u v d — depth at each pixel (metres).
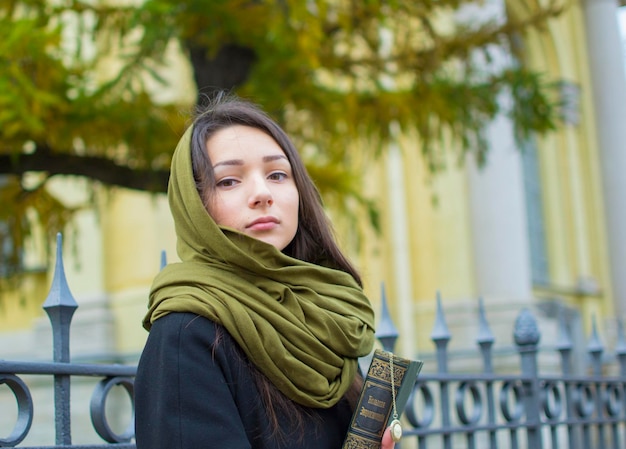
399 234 11.20
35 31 4.86
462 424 3.18
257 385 1.46
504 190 11.18
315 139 6.45
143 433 1.39
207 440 1.34
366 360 2.94
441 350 3.15
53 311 2.04
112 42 5.62
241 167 1.59
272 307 1.50
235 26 5.19
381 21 5.71
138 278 10.12
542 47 14.80
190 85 7.42
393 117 6.16
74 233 6.27
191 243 1.54
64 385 1.99
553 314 10.93
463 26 6.35
